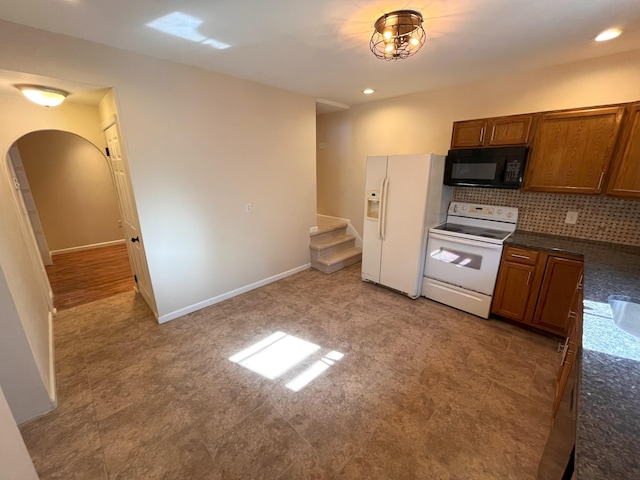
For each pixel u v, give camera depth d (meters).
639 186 2.03
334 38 1.95
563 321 2.32
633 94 2.20
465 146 2.87
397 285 3.31
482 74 2.74
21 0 1.44
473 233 2.80
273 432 1.61
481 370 2.09
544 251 2.31
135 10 1.57
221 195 2.97
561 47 2.10
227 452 1.50
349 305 3.11
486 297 2.72
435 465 1.43
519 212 2.84
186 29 1.81
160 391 1.91
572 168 2.30
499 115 2.88
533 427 1.62
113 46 2.07
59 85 2.05
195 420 1.69
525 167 2.53
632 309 1.39
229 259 3.20
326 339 2.49
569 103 2.48
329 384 1.97
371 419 1.69
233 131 2.93
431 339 2.47
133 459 1.46
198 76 2.56
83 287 3.62
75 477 1.38
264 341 2.47
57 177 4.93
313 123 3.75
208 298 3.09
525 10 1.59
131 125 2.26
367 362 2.19
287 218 3.74
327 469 1.41
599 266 1.88
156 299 2.68
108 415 1.72
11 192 2.49
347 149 4.46
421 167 2.85
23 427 1.64
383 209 3.23
